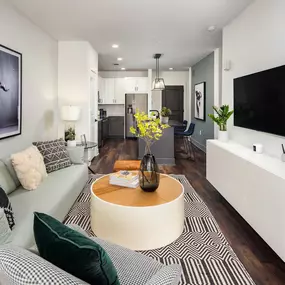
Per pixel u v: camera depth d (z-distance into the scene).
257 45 3.11
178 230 2.38
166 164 5.54
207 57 6.78
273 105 2.60
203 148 7.34
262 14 2.98
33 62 3.94
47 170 3.25
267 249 2.25
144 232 2.17
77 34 4.60
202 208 3.09
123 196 2.39
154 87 7.26
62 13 3.56
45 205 2.25
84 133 5.26
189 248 2.23
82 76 5.14
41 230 1.01
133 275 1.25
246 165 2.53
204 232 2.51
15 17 3.34
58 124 5.18
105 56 6.71
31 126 3.89
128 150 7.29
